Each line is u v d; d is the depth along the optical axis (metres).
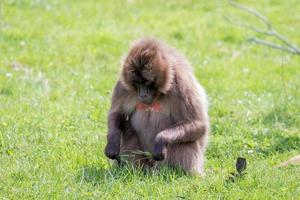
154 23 34.91
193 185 15.77
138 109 17.03
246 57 30.33
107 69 27.45
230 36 33.22
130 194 15.20
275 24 36.12
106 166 17.23
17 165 16.95
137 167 17.08
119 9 37.34
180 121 16.64
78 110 22.08
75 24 33.38
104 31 32.00
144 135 17.17
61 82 25.30
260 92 25.52
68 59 28.05
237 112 22.78
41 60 27.72
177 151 16.83
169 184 15.88
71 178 16.12
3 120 20.67
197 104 16.69
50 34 31.31
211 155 18.94
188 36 33.03
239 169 16.33
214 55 30.56
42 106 22.20
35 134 19.53
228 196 15.09
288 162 17.53
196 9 38.50
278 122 21.78
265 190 15.38
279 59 30.30
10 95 23.53
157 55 16.17
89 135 19.67
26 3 36.09
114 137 16.73
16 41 30.06
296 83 26.52
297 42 33.00
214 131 20.89
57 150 18.22
